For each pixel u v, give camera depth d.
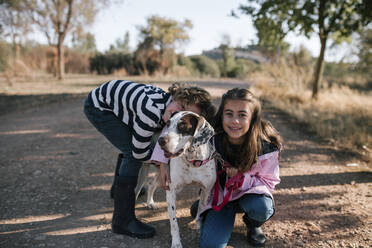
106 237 2.76
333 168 4.39
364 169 4.33
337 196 3.47
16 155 4.96
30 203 3.38
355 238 2.66
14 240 2.69
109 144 5.59
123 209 2.74
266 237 2.73
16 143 5.64
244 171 2.58
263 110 8.47
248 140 2.48
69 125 7.01
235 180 2.57
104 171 4.31
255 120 2.47
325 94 10.09
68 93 12.06
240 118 2.38
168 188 2.59
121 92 2.58
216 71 37.41
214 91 12.52
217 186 2.69
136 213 3.22
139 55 30.95
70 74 29.17
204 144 2.36
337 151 5.18
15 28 17.56
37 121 7.44
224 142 2.65
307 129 6.59
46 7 17.95
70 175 4.15
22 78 18.70
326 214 3.09
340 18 8.83
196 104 2.51
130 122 2.58
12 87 13.64
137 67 30.80
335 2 8.74
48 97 10.98
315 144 5.60
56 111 8.63
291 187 3.75
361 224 2.87
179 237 2.61
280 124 7.08
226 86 15.56
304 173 4.20
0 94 11.34
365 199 3.38
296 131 6.51
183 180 2.53
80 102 10.13
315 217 3.04
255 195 2.54
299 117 7.26
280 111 8.38
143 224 2.82
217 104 8.46
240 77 29.72
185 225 2.98
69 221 3.03
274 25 9.95
